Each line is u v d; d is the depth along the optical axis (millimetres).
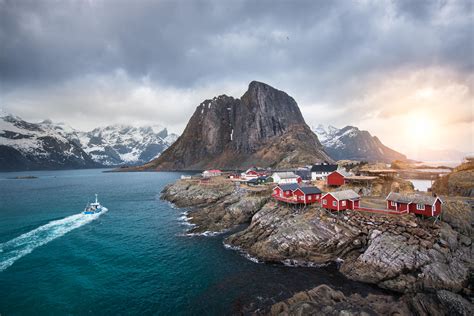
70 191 134750
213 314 28312
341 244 41656
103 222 68000
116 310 29391
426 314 24875
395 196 46531
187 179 129375
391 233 39531
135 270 39031
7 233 57969
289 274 37000
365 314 22391
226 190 96875
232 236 50906
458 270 33219
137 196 115312
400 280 32812
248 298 31047
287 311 25562
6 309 29547
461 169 74438
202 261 42094
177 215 76062
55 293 32719
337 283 34250
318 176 95812
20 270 39062
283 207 55188
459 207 45188
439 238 37688
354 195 49719
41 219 71375
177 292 32844
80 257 44031
